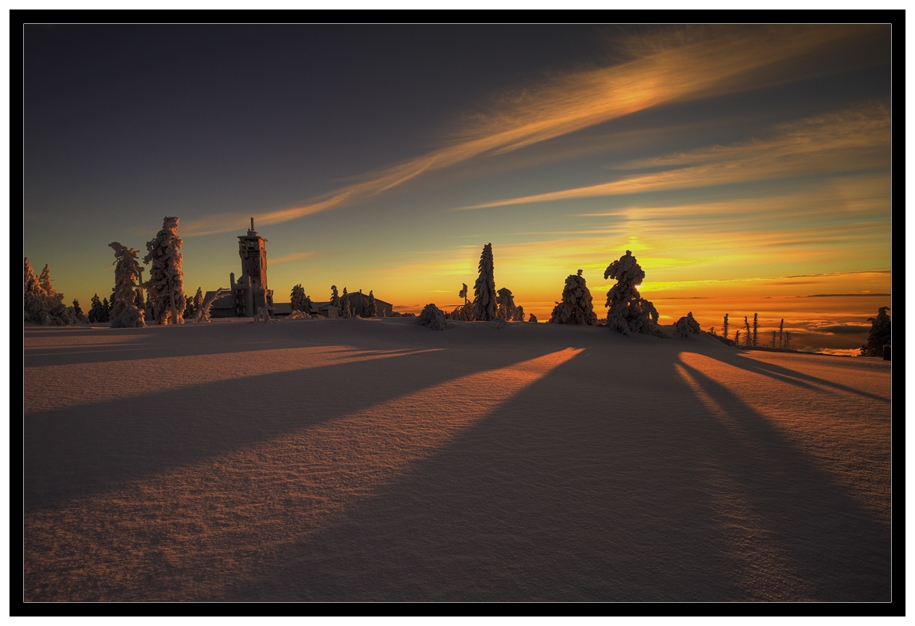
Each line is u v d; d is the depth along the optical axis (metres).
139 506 4.72
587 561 3.85
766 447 7.05
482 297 55.19
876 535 4.32
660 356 24.83
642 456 6.54
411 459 6.25
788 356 27.66
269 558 3.84
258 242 91.31
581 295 47.03
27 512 4.54
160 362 15.48
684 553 3.99
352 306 109.06
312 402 9.64
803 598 3.38
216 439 6.98
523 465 6.09
